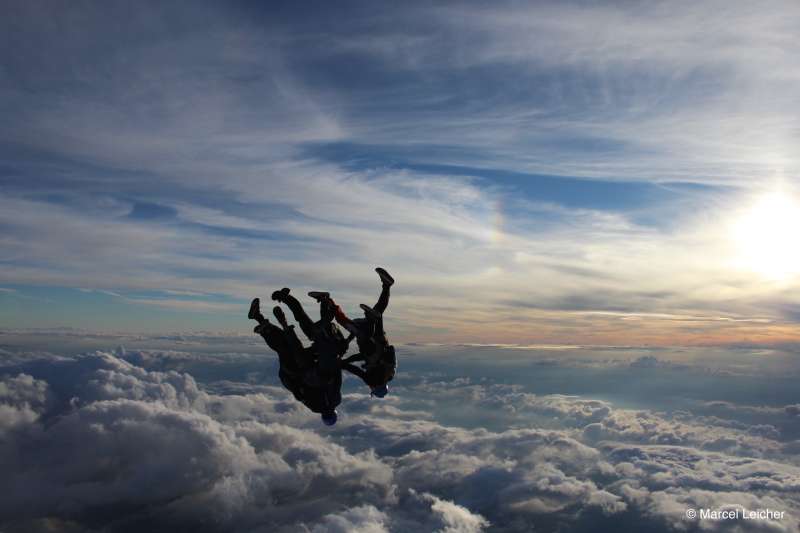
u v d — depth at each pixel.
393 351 7.21
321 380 7.04
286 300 7.10
